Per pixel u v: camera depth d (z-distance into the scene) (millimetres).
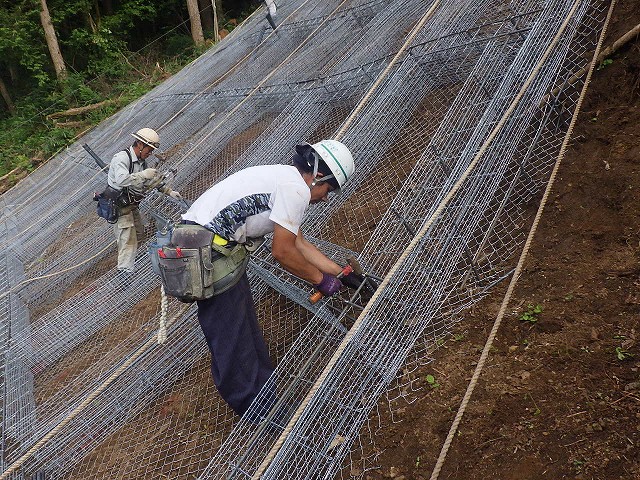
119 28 14953
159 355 3941
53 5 13953
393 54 5270
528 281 3049
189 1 13391
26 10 13516
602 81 3795
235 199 2621
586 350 2553
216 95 6996
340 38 6734
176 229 2686
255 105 6426
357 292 3143
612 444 2184
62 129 11406
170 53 14414
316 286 2822
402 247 3582
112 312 4910
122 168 4656
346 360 3012
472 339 2938
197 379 3781
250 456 2928
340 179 2721
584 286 2842
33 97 13461
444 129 4188
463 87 4352
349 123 4480
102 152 7180
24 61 13242
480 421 2518
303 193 2594
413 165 4324
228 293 2754
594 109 3734
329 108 5574
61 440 3691
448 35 4934
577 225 3170
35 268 6070
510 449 2365
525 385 2562
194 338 3967
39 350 4770
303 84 6055
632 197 3061
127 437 3631
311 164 2689
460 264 3424
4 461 3680
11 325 5242
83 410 3805
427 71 5004
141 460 3408
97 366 4309
